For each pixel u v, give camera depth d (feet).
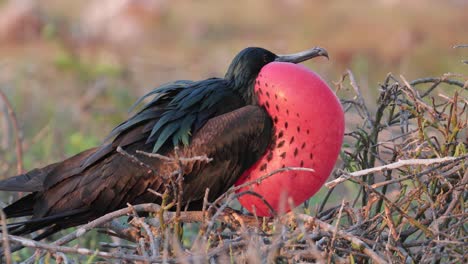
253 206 27.71
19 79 70.08
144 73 79.30
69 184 31.71
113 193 31.17
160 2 103.55
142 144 31.22
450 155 29.96
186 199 30.91
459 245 26.37
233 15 106.42
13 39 93.25
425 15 89.86
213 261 25.61
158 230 29.27
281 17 103.45
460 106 33.04
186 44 94.17
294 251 25.27
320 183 29.71
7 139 48.06
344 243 27.09
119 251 29.01
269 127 29.89
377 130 31.96
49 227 33.01
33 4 95.76
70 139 52.75
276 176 29.60
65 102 66.08
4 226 25.35
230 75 32.40
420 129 29.89
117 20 98.94
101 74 75.82
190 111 31.22
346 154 34.53
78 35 94.63
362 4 94.89
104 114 62.44
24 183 32.14
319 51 33.17
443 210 28.37
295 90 29.12
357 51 82.02
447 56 76.13
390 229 26.76
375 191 26.76
